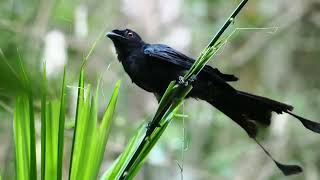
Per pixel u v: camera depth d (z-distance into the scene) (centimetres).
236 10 466
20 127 436
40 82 370
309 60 1633
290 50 1614
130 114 1302
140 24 1402
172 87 473
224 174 1391
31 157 423
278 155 1445
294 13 1591
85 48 1234
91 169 452
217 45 473
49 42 1042
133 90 1320
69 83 819
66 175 1060
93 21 1373
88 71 1270
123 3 1409
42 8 1226
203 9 1486
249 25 1563
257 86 1587
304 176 1439
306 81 1627
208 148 1441
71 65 1215
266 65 1616
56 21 1221
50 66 963
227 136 1474
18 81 200
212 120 1454
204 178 1354
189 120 1430
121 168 468
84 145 454
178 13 1430
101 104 1253
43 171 432
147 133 465
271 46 1609
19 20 1200
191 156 1395
